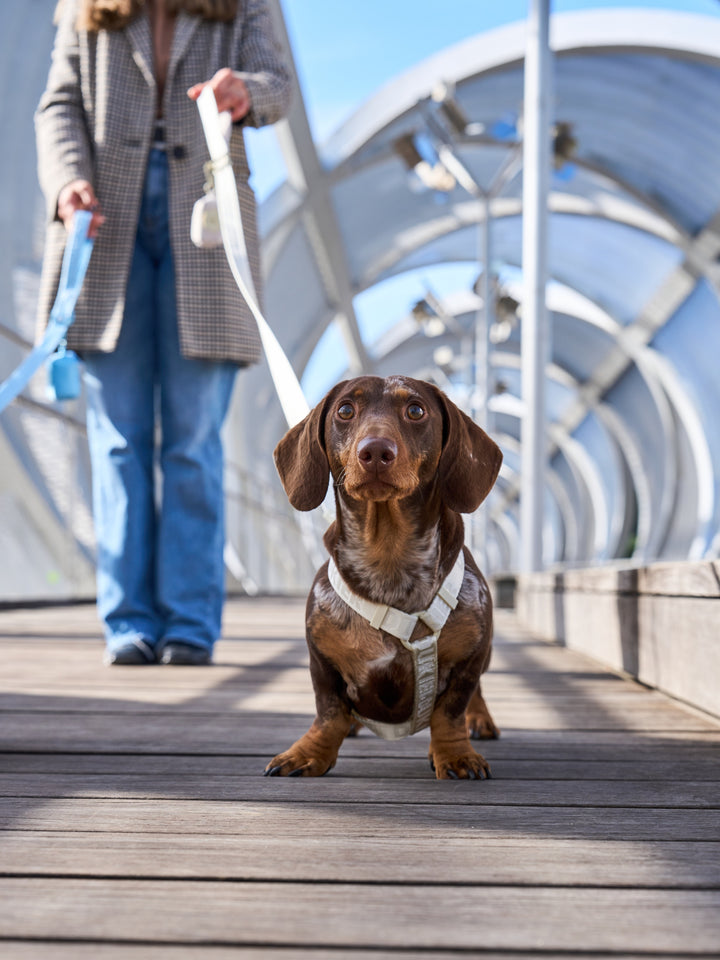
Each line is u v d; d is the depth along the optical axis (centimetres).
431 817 174
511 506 4178
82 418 841
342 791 194
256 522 1585
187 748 236
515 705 317
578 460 3064
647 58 1374
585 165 1606
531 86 755
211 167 304
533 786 200
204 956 113
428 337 2316
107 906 129
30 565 740
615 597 409
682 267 1758
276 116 367
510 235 2050
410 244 1891
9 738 248
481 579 226
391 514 204
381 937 119
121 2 375
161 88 389
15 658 422
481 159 1697
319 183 1389
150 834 162
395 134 1415
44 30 819
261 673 374
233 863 146
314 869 143
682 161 1577
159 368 403
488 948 116
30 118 815
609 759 230
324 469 218
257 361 399
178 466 398
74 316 378
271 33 398
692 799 189
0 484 671
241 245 279
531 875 141
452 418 213
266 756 228
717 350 1805
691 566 297
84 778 205
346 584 210
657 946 117
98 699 309
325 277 1741
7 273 777
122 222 379
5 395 235
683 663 310
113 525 397
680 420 2100
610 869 145
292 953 114
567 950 116
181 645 395
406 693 213
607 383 2436
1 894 133
